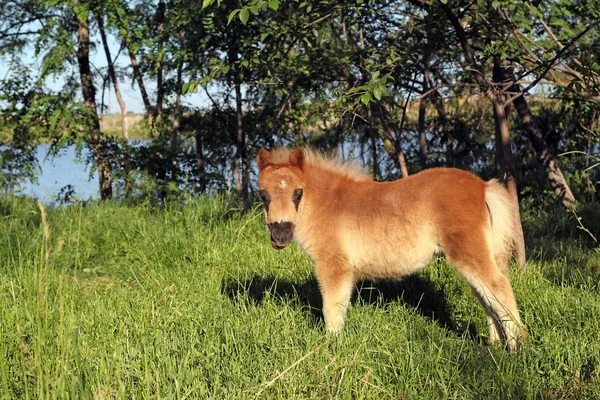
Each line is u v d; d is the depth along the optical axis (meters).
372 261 4.96
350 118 9.79
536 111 13.09
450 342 4.70
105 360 4.15
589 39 8.64
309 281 6.24
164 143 13.56
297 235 5.06
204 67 12.32
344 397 3.71
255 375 4.02
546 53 7.86
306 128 14.77
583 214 9.27
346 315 5.13
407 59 7.82
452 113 14.83
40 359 3.52
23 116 13.31
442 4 6.84
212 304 5.46
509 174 6.74
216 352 4.29
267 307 5.28
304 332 4.76
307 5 7.21
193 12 11.21
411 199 4.86
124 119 14.95
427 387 4.00
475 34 7.54
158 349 4.26
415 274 6.18
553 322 4.98
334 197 5.01
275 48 7.38
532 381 3.97
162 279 6.54
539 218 9.52
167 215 8.73
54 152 13.66
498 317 4.65
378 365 4.23
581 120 10.16
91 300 5.96
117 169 13.33
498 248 4.87
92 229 8.43
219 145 15.23
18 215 9.18
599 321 4.89
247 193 13.47
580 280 6.18
